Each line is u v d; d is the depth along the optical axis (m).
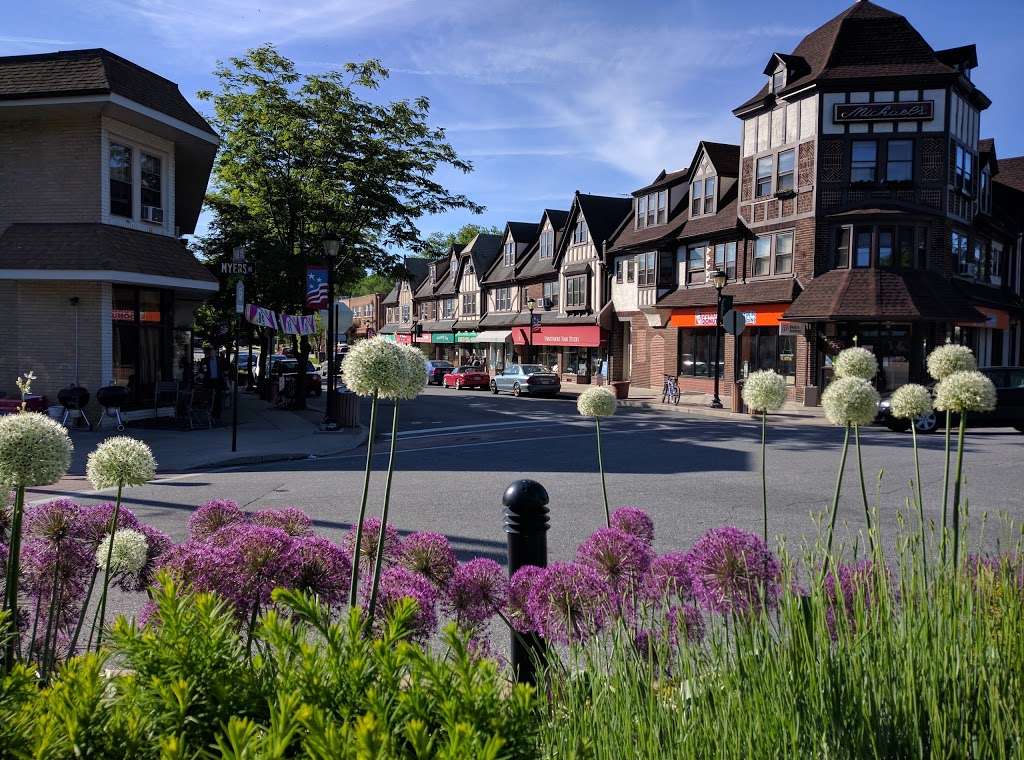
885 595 2.12
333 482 11.23
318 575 2.38
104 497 9.86
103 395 16.48
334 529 8.00
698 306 32.28
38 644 2.66
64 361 17.56
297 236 26.73
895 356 26.20
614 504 9.30
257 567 2.32
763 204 29.69
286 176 25.41
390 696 1.43
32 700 1.44
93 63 17.31
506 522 3.40
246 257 25.39
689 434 17.83
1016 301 34.28
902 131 26.78
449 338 60.38
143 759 1.34
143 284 18.12
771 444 15.73
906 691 1.79
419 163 26.80
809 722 1.75
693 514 8.68
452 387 42.78
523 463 13.21
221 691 1.44
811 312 26.20
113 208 18.16
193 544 2.57
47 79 17.08
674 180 35.47
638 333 37.81
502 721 1.30
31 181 17.86
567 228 44.25
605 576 2.70
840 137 27.22
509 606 2.67
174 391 18.97
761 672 1.90
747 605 2.44
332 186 24.97
